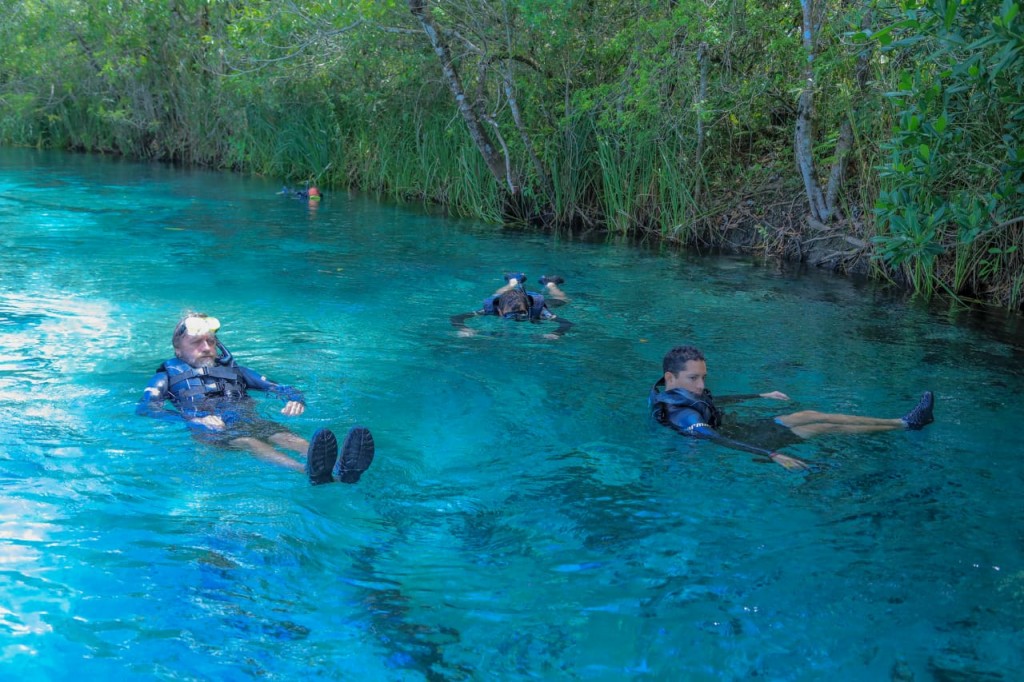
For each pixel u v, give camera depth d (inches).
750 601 123.2
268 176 778.8
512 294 298.0
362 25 559.5
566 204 539.2
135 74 883.4
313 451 158.2
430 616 119.0
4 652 106.6
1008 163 317.4
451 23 542.9
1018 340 287.9
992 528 147.0
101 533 139.2
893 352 267.3
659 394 201.6
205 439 179.9
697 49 466.3
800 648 111.9
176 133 911.0
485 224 534.6
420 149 617.9
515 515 151.3
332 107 701.9
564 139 534.0
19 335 252.4
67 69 954.7
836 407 213.6
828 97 434.6
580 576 130.2
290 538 140.3
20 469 162.2
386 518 149.7
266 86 690.8
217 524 144.2
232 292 323.9
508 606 121.6
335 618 118.0
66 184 665.0
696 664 108.5
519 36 524.1
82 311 285.0
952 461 177.8
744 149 520.4
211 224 490.0
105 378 217.9
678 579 129.2
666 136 489.1
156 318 280.1
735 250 463.5
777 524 148.0
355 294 328.8
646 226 514.6
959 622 118.2
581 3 501.4
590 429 194.5
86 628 112.8
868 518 150.5
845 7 414.3
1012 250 339.0
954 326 305.4
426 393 217.2
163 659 107.0
